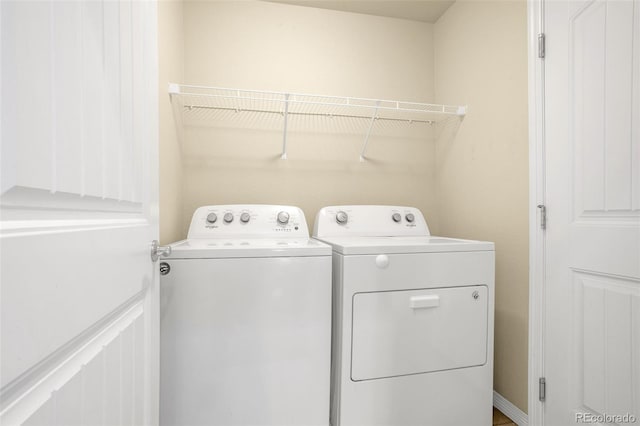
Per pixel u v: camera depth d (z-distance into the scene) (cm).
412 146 213
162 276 107
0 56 34
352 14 204
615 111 103
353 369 120
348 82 203
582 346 114
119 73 66
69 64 47
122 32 67
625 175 100
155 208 90
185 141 180
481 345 133
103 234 57
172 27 151
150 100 86
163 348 106
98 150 56
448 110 200
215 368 109
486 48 165
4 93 35
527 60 138
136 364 77
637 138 97
